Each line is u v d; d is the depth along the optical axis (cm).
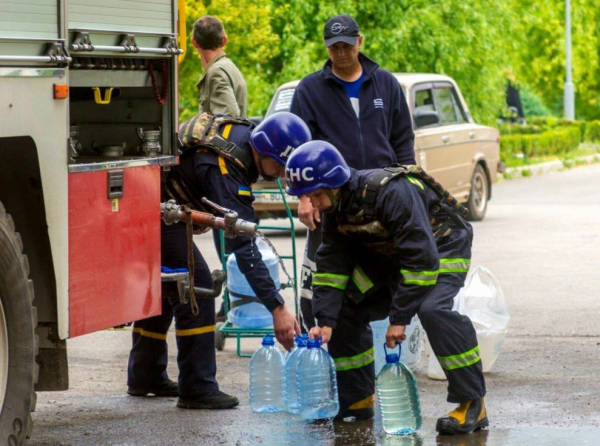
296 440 779
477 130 2198
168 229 864
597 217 2255
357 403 834
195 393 883
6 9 626
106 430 814
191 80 2573
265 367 879
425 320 777
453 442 763
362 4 3014
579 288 1450
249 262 819
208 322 884
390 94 935
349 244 795
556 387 935
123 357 1105
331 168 750
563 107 5875
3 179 670
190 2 2466
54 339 695
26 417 670
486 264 1656
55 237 676
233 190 823
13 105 634
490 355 991
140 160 748
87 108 794
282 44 2989
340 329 827
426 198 777
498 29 3338
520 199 2706
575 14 5266
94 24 696
